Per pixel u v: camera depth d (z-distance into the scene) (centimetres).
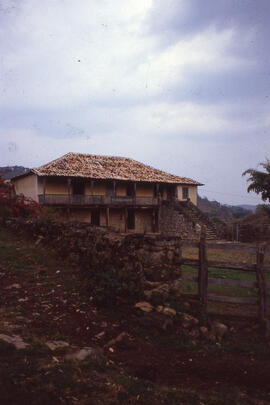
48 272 706
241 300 552
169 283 569
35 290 589
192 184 2978
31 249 887
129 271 577
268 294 724
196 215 2672
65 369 318
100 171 2486
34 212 1463
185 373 380
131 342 441
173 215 2667
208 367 400
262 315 537
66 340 407
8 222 1222
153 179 2659
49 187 2356
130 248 589
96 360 357
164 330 482
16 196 1505
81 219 2492
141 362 392
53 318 475
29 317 467
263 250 543
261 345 479
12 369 298
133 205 2536
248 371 397
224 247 559
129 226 2811
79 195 2275
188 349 444
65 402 266
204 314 545
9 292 570
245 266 549
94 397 283
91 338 434
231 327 538
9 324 424
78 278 670
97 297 542
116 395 292
